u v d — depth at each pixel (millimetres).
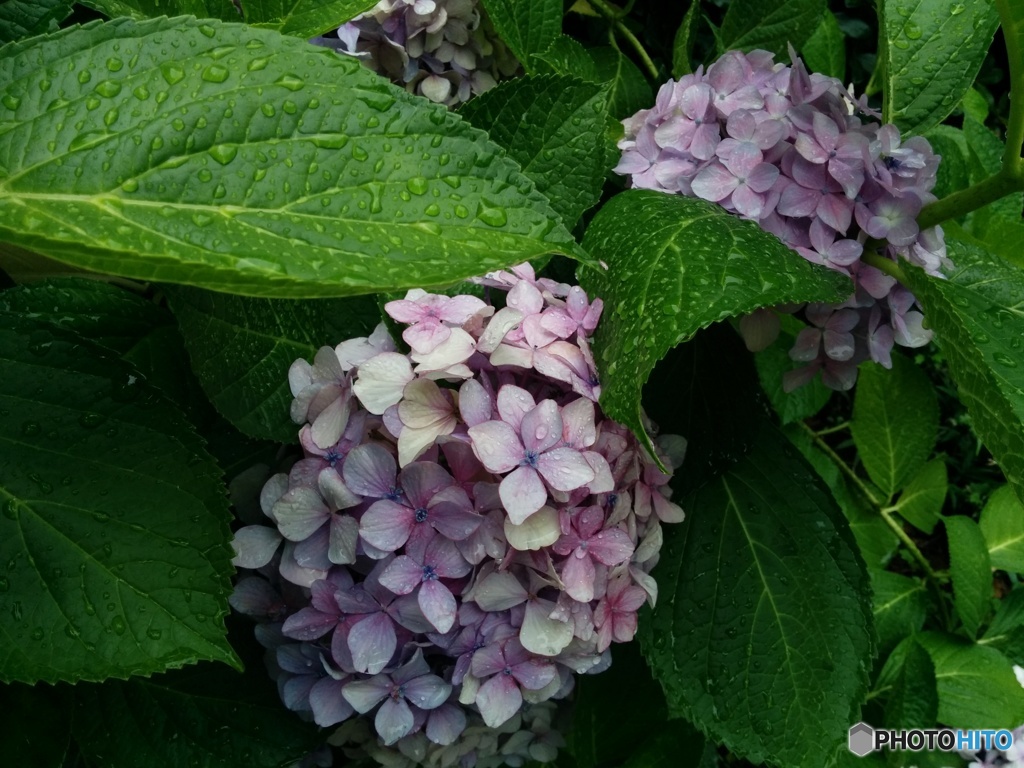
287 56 200
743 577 381
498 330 279
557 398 297
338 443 294
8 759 278
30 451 236
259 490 316
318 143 196
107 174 182
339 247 186
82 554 233
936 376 795
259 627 307
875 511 638
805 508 389
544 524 278
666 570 383
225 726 312
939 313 291
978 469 792
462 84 472
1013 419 260
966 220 576
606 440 297
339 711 300
